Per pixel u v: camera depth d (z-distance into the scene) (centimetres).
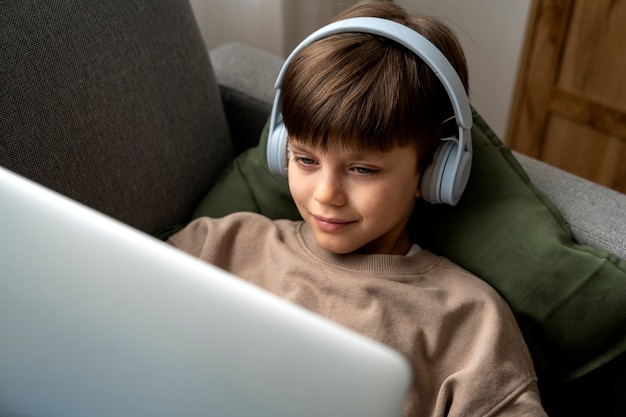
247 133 121
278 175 94
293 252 93
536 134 167
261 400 46
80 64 85
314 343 42
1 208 47
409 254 92
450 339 84
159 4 98
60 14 83
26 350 52
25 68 79
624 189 157
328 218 82
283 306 43
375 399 43
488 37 179
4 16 78
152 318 46
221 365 45
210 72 109
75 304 48
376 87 76
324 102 76
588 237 88
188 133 103
